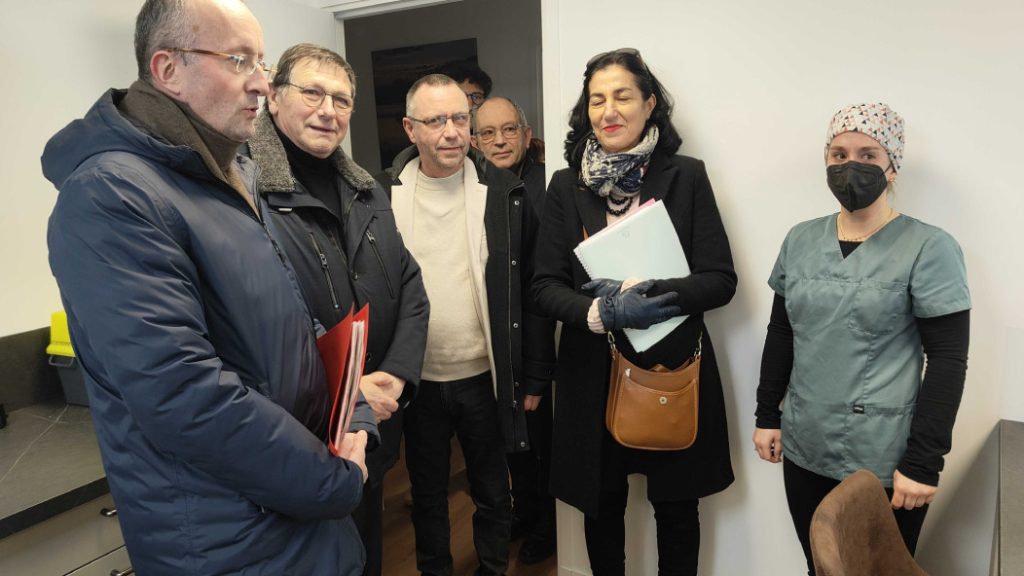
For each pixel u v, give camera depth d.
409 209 1.75
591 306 1.46
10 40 1.54
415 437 1.85
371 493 1.61
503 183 1.74
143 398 0.78
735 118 1.61
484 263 1.74
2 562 1.12
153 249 0.79
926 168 1.44
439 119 1.61
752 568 1.81
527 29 3.59
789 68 1.54
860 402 1.31
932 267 1.23
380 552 1.70
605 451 1.62
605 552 1.74
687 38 1.63
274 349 0.93
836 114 1.32
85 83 1.71
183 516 0.87
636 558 1.96
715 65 1.61
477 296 1.75
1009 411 1.45
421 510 1.89
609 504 1.71
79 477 1.22
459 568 2.17
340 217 1.48
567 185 1.63
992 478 1.48
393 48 3.93
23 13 1.56
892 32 1.42
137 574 0.93
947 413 1.22
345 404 0.96
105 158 0.82
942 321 1.24
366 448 1.16
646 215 1.45
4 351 1.53
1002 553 0.94
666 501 1.63
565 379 1.64
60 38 1.64
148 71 0.88
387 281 1.50
